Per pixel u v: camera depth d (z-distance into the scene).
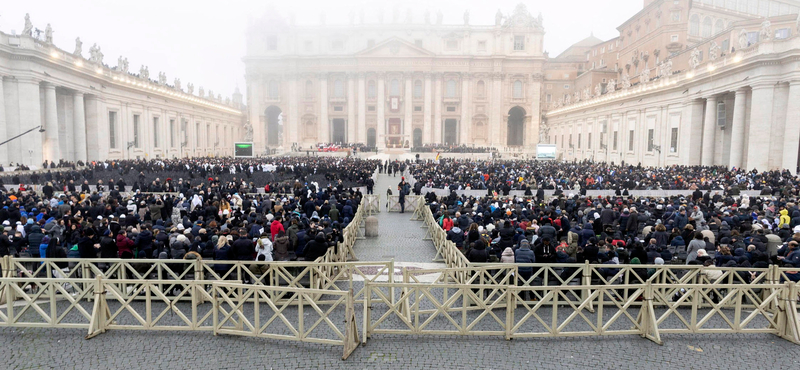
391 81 97.06
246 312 10.98
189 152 77.12
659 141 52.94
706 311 11.13
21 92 40.09
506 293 9.55
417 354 8.80
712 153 45.12
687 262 12.54
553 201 23.72
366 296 9.25
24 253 13.66
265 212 18.88
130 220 16.31
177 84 72.88
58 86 45.00
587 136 73.75
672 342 9.35
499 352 8.91
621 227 17.48
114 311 10.92
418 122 98.81
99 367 8.26
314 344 9.16
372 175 40.84
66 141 49.50
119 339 9.34
